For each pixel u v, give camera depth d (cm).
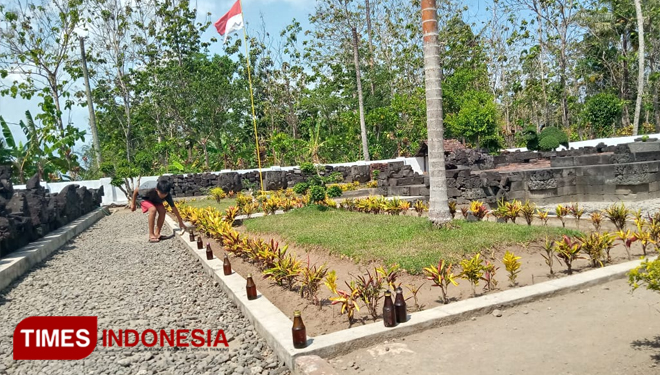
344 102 4047
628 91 3869
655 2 3278
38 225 1124
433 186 842
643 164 1298
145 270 866
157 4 3709
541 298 512
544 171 1406
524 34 4059
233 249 839
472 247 684
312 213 1227
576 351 380
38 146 2483
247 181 2602
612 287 535
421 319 456
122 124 3241
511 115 4516
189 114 3472
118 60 3159
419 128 3466
